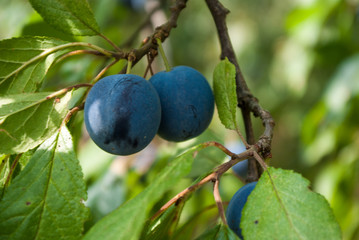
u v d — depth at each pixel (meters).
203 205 0.37
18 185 0.26
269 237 0.24
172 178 0.25
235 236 0.25
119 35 0.46
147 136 0.28
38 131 0.27
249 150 0.26
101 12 0.43
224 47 0.32
